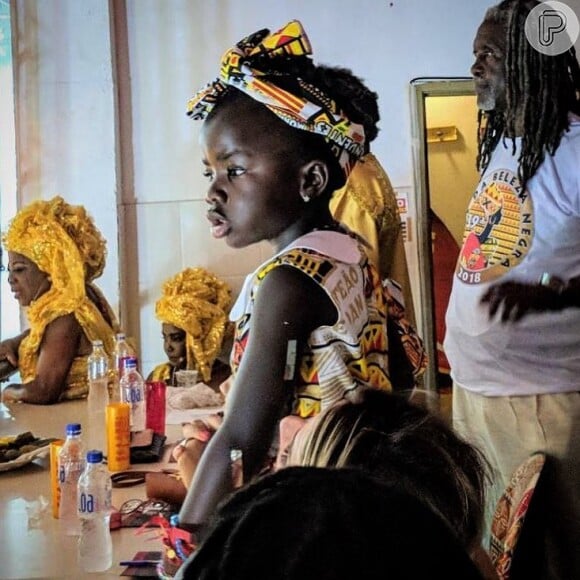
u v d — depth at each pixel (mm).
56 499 1555
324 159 1313
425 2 3354
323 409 1149
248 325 1271
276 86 1271
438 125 3771
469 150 3768
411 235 3379
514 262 1888
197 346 3059
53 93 3410
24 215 2775
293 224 1330
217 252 3449
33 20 3396
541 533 1548
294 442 1029
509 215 1908
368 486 554
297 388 1253
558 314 1857
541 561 1570
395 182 3396
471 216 2035
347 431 936
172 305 3062
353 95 1340
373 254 2689
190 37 3434
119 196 3441
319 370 1238
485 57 1997
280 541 501
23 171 3426
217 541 535
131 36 3445
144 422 2139
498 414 1932
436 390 3350
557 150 1837
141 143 3459
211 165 1347
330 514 516
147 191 3465
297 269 1221
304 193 1312
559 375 1871
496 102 2002
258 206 1302
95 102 3404
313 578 472
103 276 3414
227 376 3125
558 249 1845
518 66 1871
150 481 1592
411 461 894
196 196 3451
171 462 1902
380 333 1364
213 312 3100
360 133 1336
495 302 1911
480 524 925
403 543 493
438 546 500
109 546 1340
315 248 1258
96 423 2305
